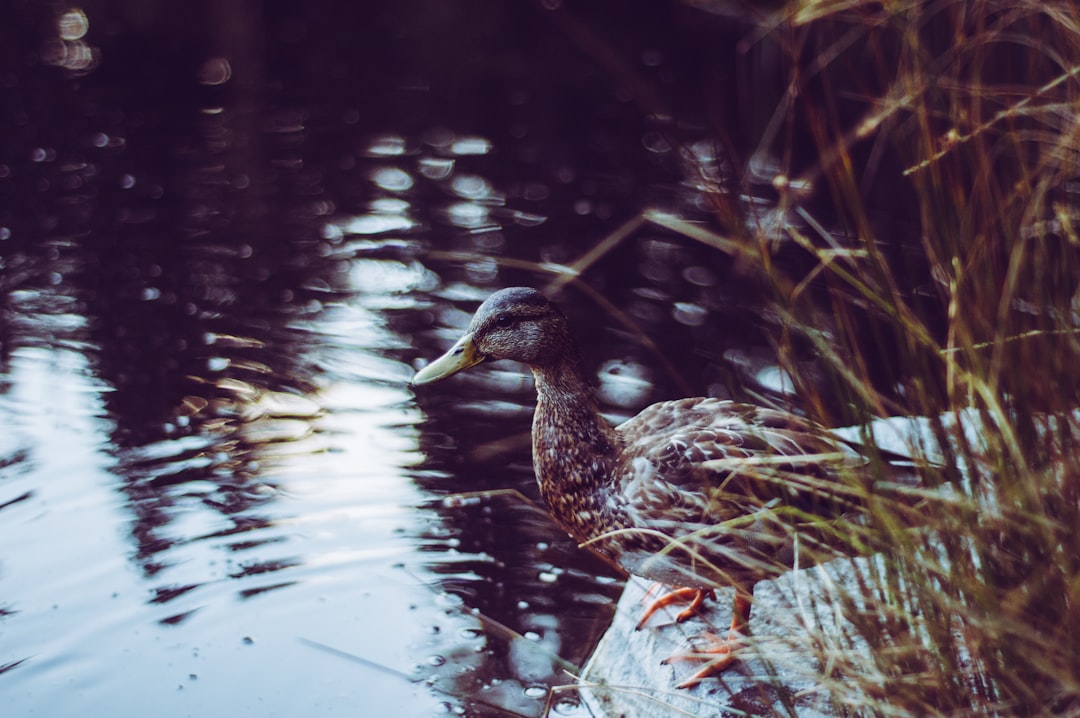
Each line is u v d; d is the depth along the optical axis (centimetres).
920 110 117
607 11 448
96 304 219
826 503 134
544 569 162
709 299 222
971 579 115
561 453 142
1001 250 117
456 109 348
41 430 184
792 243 233
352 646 151
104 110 339
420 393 196
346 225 257
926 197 119
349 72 386
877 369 190
